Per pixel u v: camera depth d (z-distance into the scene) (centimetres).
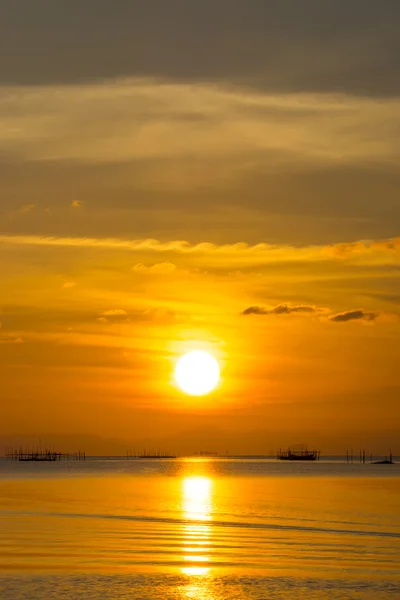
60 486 17350
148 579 4641
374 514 9400
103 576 4716
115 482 19750
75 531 7106
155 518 8650
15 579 4612
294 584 4559
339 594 4322
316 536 6888
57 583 4506
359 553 5762
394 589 4447
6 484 18475
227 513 9500
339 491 15200
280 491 15038
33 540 6356
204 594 4300
